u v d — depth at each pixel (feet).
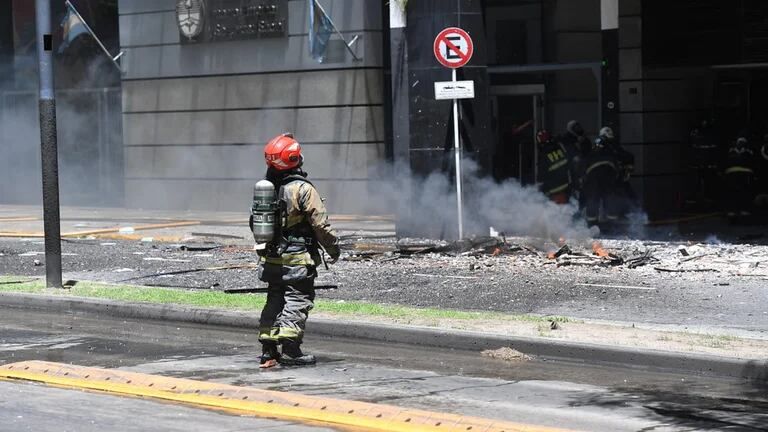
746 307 91.81
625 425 57.72
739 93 184.03
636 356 73.15
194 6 207.41
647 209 181.06
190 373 71.92
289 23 198.18
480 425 56.70
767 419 59.16
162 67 214.48
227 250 140.77
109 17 224.74
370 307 91.50
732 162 164.25
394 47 141.90
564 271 114.32
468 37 131.03
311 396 63.93
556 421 58.59
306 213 70.18
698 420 58.90
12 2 241.14
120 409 60.80
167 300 97.09
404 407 62.08
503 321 84.64
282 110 200.44
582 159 158.61
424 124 140.87
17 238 160.56
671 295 98.17
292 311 72.38
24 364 72.08
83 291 102.99
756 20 175.11
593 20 189.67
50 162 104.27
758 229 158.10
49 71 102.42
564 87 191.21
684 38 180.14
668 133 183.01
